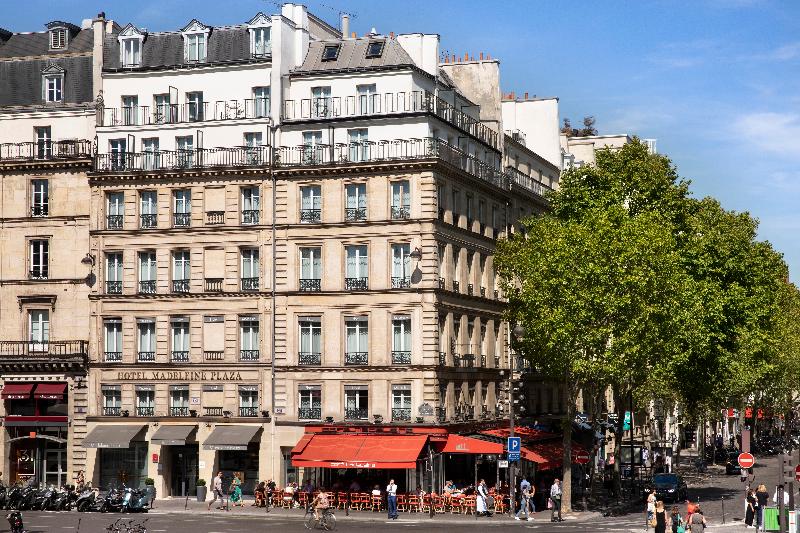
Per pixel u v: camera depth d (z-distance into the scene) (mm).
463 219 83000
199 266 81812
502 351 90062
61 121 85688
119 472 82375
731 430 175375
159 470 81125
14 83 88562
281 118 81375
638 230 74750
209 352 81188
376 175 78625
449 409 79000
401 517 70750
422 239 77375
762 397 138500
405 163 77500
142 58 85000
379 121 79125
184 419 81188
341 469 78750
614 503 81062
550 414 100625
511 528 63281
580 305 72188
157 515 71000
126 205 83438
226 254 81438
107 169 83438
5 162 85500
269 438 79438
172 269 82562
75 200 84750
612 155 87812
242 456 80375
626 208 85062
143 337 82875
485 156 89812
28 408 84688
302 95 81625
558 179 108938
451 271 80562
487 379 86625
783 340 114000
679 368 86312
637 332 73000
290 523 65812
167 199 82688
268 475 79250
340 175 79312
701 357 85188
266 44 82688
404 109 79188
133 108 84250
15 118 86312
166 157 82688
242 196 81625
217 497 75438
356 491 75875
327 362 78750
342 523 67000
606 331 72500
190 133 82688
